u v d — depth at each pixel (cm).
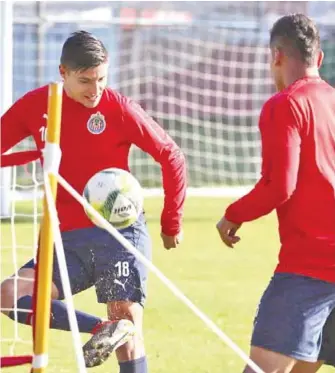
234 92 4688
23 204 3047
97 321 1052
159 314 1716
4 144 1072
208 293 1927
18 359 949
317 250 897
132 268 1046
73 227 1047
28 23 3981
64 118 1035
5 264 2138
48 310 855
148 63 4703
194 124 4650
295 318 892
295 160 869
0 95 2864
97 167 1044
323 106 905
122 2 4769
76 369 1339
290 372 977
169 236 1073
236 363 1393
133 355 1049
